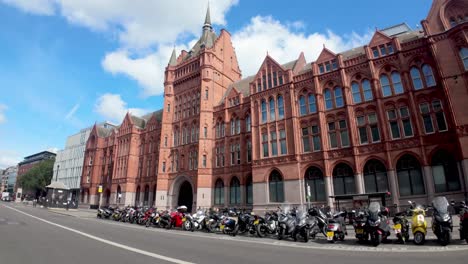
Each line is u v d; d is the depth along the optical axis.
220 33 55.84
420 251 11.84
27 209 48.75
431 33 27.67
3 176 184.50
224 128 45.81
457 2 27.27
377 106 29.61
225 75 53.69
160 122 60.16
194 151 48.41
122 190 60.94
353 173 29.75
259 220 18.86
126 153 63.78
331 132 32.44
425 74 28.09
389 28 38.28
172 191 50.06
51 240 14.58
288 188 33.47
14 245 12.73
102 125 89.75
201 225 23.94
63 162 100.19
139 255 10.93
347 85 32.09
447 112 25.97
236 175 41.56
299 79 36.47
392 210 26.05
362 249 12.91
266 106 38.75
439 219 13.16
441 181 25.23
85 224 25.69
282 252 12.14
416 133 27.00
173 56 58.66
